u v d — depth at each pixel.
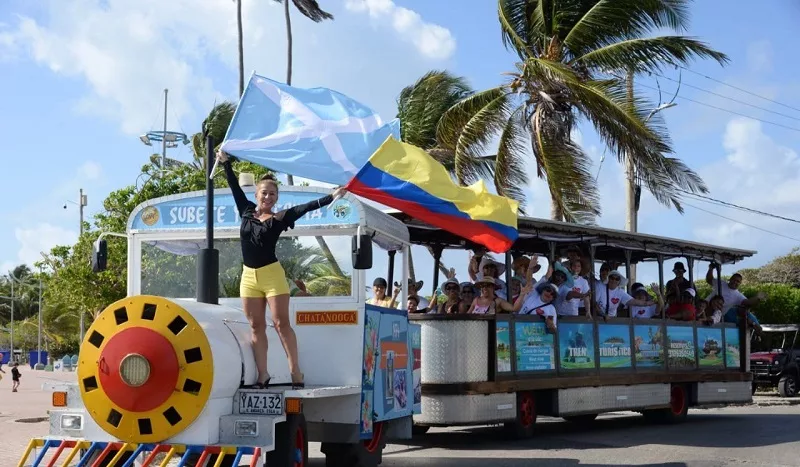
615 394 15.09
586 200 22.22
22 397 27.33
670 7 21.41
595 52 21.84
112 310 7.51
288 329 8.16
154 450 7.26
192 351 7.36
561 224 13.70
